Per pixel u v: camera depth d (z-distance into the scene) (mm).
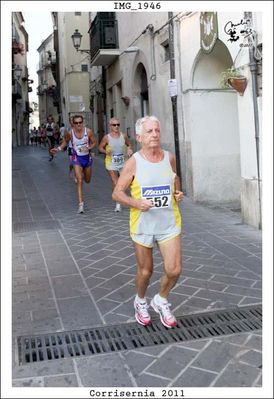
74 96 34625
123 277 5145
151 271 3801
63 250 6344
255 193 7152
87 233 7258
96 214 8711
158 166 3561
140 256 3730
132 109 14898
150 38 12156
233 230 7172
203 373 3211
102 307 4359
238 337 3723
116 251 6168
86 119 27484
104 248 6344
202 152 9805
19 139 48375
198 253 5965
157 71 11961
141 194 3547
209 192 9883
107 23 16438
